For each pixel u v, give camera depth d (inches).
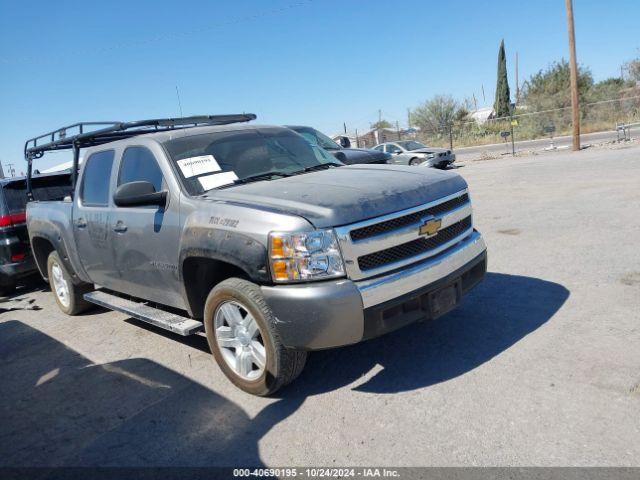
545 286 210.1
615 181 445.1
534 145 1132.5
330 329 129.9
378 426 129.6
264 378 145.4
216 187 166.9
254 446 128.7
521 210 373.4
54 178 324.2
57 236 237.0
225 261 143.1
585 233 284.8
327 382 155.9
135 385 171.8
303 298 129.9
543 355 152.7
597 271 219.6
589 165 585.0
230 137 190.5
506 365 150.0
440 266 146.6
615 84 1523.1
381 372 157.3
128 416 151.9
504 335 169.9
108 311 263.4
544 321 176.4
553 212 351.3
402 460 115.4
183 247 156.8
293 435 130.9
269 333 138.6
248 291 141.6
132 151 190.2
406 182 153.8
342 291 129.4
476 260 161.3
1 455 139.7
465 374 148.5
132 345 209.9
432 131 1648.6
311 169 188.9
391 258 139.8
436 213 151.4
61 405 165.3
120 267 195.6
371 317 132.9
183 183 165.8
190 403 154.3
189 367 180.2
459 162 959.6
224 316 153.7
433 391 142.2
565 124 1354.6
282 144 199.2
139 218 178.1
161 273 173.6
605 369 140.4
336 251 131.2
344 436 127.5
